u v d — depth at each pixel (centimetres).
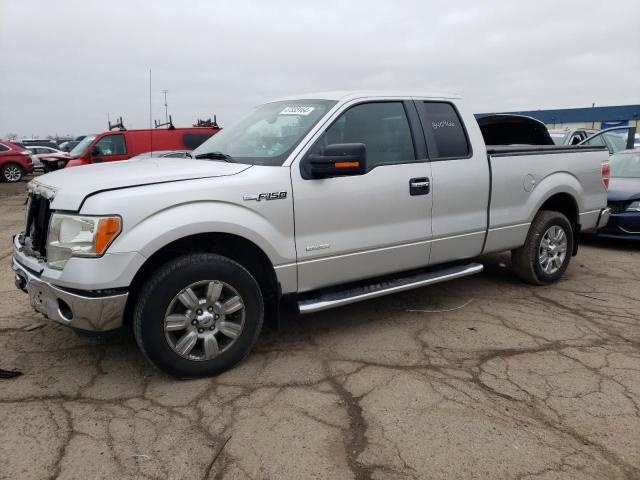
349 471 244
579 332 410
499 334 406
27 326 420
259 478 239
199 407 298
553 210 554
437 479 238
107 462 249
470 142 447
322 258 365
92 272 288
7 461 249
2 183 2020
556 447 261
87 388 320
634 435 271
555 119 3481
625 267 612
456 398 308
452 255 443
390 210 393
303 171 353
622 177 788
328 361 360
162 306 308
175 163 360
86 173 335
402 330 416
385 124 405
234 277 329
